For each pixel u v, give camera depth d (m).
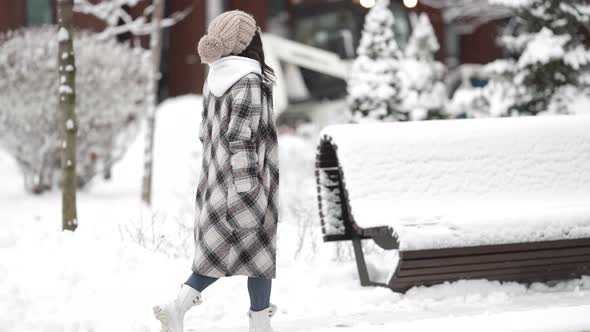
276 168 11.91
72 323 12.89
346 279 16.88
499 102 31.67
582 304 14.38
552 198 16.22
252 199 11.44
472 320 12.27
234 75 11.52
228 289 15.12
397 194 15.48
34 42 35.03
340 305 14.85
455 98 34.50
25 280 14.54
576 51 30.61
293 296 15.59
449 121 16.56
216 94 11.68
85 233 17.34
